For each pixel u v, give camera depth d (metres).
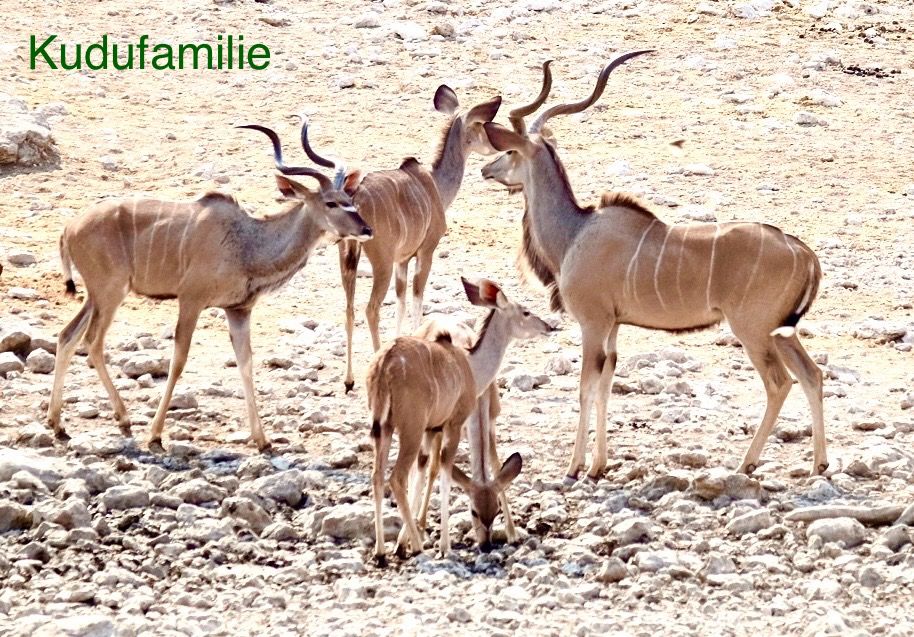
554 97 67.75
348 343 37.81
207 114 64.62
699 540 28.59
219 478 30.66
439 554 27.66
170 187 55.47
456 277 48.47
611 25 79.00
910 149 65.00
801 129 66.75
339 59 71.81
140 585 25.80
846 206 58.06
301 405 36.25
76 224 32.94
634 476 32.16
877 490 31.61
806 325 45.09
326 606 25.06
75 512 27.81
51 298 43.69
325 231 33.22
